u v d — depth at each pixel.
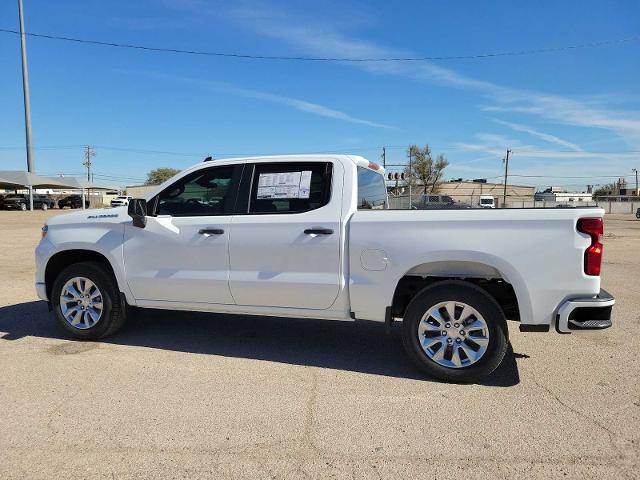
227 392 4.12
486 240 4.22
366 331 5.95
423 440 3.36
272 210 4.89
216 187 5.13
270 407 3.85
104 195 78.94
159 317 6.51
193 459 3.12
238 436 3.40
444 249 4.30
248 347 5.32
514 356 5.06
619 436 3.41
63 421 3.59
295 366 4.75
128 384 4.27
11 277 9.63
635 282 9.32
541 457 3.15
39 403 3.88
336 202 4.68
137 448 3.24
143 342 5.45
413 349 4.41
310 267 4.68
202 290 5.03
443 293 4.30
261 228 4.81
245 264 4.88
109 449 3.22
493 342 4.22
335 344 5.44
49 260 5.60
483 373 4.25
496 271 4.38
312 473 2.97
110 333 5.47
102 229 5.41
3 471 2.97
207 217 5.05
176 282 5.10
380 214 4.50
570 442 3.33
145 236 5.21
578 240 4.09
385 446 3.28
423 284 4.58
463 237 4.27
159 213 5.31
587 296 4.10
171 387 4.21
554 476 2.95
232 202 5.03
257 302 4.89
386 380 4.41
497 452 3.21
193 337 5.65
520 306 4.20
